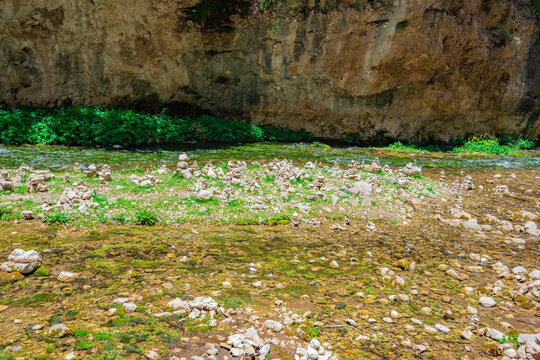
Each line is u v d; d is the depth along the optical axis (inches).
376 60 748.6
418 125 868.0
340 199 344.5
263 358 123.3
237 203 305.6
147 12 633.6
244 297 166.6
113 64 658.2
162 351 122.6
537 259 247.0
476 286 199.0
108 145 579.2
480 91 879.1
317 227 287.7
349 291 182.1
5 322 133.2
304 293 176.2
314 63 754.2
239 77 765.3
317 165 489.1
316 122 834.2
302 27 720.3
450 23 741.9
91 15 609.0
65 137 560.1
